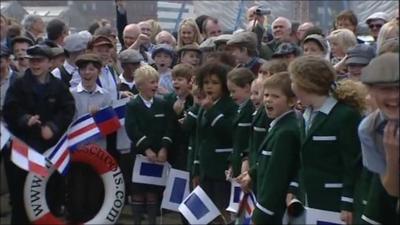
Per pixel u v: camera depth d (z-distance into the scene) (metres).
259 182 5.48
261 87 6.37
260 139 6.18
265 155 5.45
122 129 8.26
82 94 8.08
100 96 8.12
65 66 8.78
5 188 7.86
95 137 7.85
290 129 5.36
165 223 8.60
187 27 9.93
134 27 10.47
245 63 8.14
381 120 4.52
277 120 5.49
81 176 7.98
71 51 8.72
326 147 5.27
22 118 7.40
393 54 4.33
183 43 9.97
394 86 4.25
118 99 8.48
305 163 5.36
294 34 10.45
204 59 8.80
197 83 7.22
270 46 9.87
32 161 7.18
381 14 9.07
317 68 5.24
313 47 7.98
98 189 8.02
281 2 15.03
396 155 4.30
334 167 5.29
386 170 4.45
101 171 7.84
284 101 5.46
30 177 7.32
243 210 5.93
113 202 7.80
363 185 4.95
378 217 4.68
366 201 4.85
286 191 5.34
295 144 5.37
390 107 4.30
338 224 5.28
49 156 7.46
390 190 4.45
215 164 7.16
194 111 7.48
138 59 9.07
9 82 7.78
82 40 8.74
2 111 7.50
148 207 8.11
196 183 7.36
